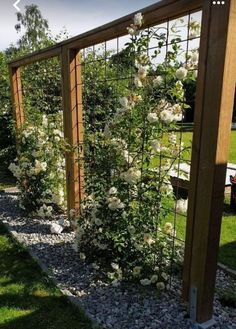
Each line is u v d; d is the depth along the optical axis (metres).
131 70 2.17
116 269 2.33
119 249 2.26
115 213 2.32
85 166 2.78
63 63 3.01
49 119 3.86
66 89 3.04
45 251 2.91
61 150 3.36
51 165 3.75
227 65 1.50
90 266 2.61
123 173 2.19
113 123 2.25
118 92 2.74
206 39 1.54
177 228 3.09
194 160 1.73
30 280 2.45
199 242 1.79
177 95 1.91
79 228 2.67
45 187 3.75
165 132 2.07
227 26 1.45
